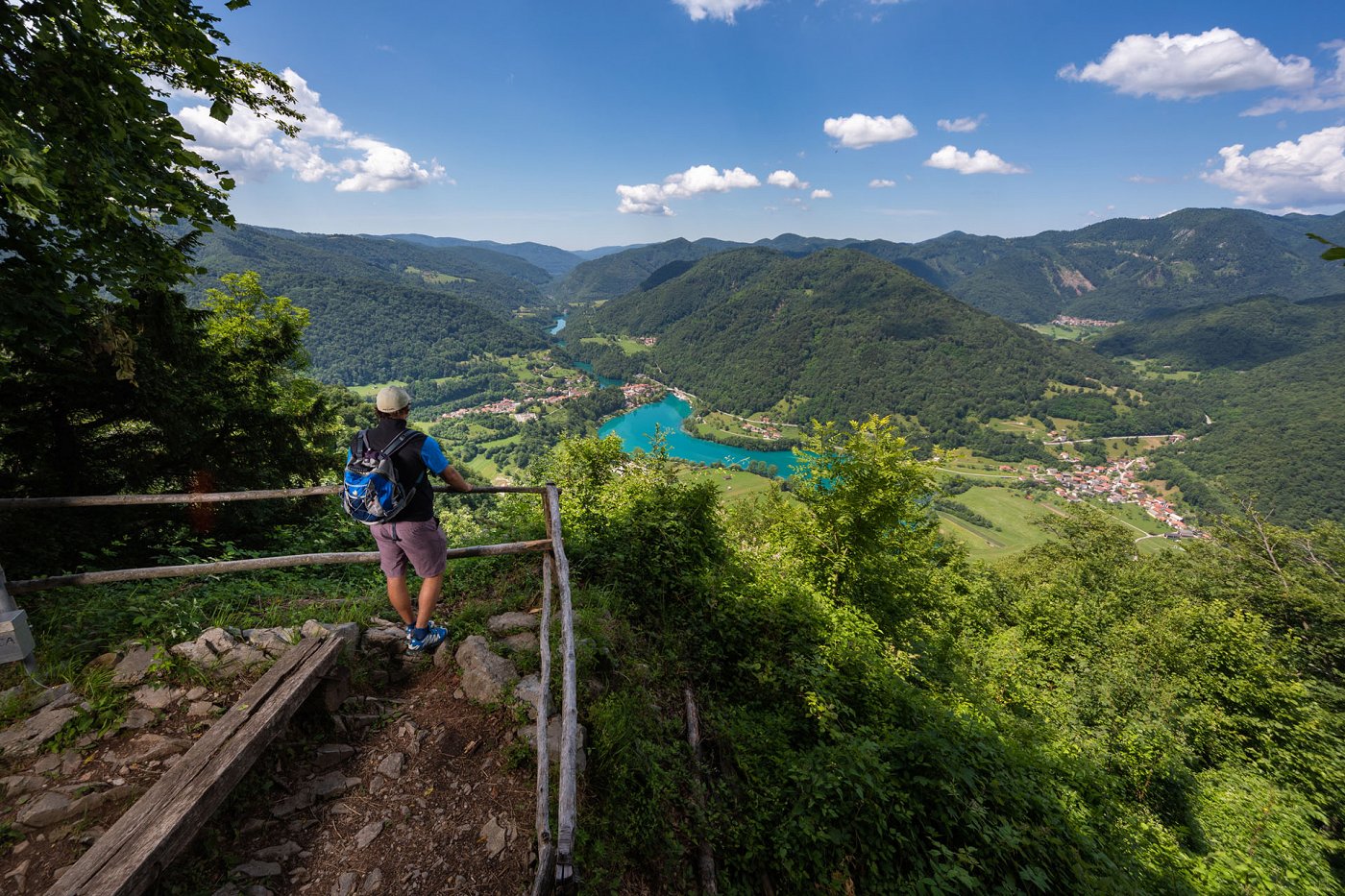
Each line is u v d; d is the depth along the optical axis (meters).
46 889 2.49
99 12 4.77
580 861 3.49
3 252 5.02
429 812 3.45
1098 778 9.05
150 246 5.99
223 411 12.15
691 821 4.67
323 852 3.11
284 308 16.34
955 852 5.16
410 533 4.33
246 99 7.84
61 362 8.09
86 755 3.17
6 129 4.03
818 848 4.84
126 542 8.66
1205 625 17.48
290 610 5.16
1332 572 24.83
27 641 3.63
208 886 2.80
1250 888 8.32
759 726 6.21
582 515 8.87
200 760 2.99
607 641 5.67
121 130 4.85
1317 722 14.23
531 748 3.93
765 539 16.25
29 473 8.69
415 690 4.46
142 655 3.94
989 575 32.03
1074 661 17.52
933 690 9.81
